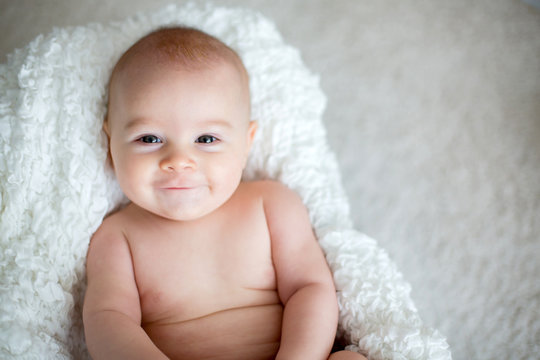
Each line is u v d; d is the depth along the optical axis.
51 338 0.96
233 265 1.10
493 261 1.49
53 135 1.09
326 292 1.05
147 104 1.03
